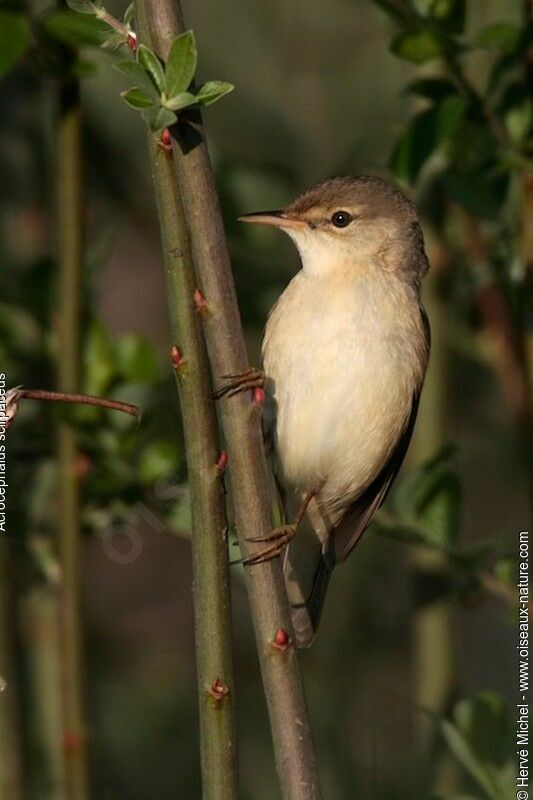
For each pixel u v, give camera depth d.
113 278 14.62
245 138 13.42
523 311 9.61
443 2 9.30
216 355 6.46
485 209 9.82
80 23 7.75
